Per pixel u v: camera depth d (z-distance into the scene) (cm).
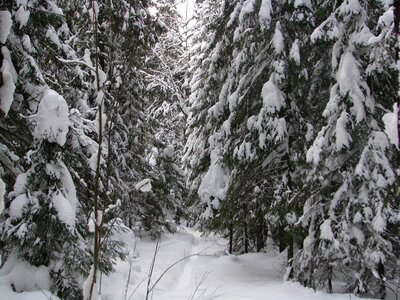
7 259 627
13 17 587
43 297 542
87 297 227
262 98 1050
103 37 977
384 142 811
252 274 1076
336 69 901
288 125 1069
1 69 193
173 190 1942
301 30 1002
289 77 1025
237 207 1158
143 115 1516
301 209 1002
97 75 243
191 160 1533
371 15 870
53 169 616
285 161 1105
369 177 812
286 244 1224
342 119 823
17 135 671
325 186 898
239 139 1105
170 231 1769
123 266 918
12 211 588
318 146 848
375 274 800
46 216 600
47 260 631
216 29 1242
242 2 1076
